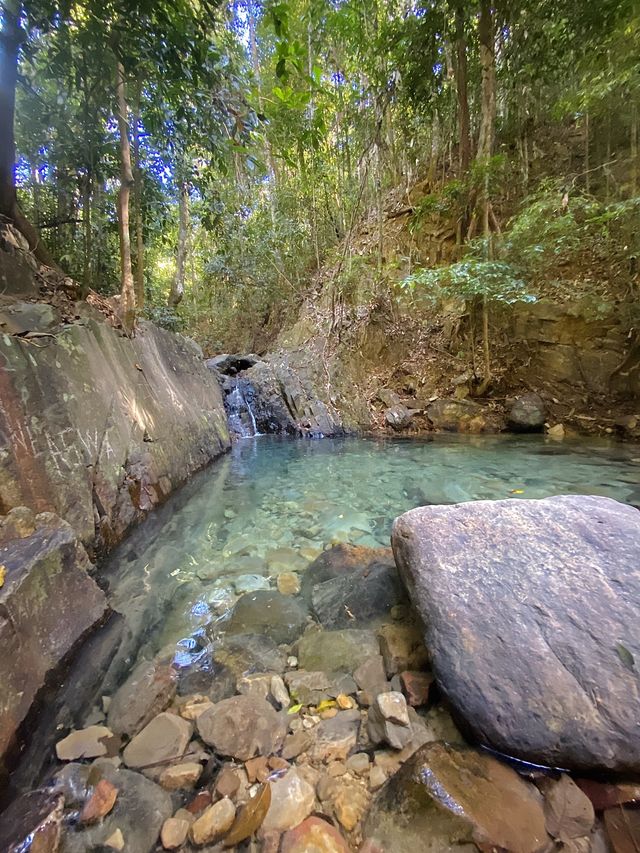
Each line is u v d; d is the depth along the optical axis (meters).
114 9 2.39
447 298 6.50
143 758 1.05
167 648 1.51
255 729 1.12
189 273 10.76
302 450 5.18
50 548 1.50
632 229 4.80
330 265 8.09
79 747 1.08
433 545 1.53
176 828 0.87
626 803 0.90
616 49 4.66
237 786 0.97
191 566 2.19
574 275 5.81
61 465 2.03
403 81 6.00
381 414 6.43
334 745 1.08
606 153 5.89
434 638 1.25
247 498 3.33
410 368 6.88
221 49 3.52
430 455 4.60
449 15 5.40
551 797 0.92
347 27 5.62
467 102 6.29
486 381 6.09
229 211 7.94
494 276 4.85
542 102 6.16
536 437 5.37
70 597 1.52
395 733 1.09
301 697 1.26
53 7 2.39
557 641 1.15
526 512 1.64
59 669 1.32
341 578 1.91
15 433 1.82
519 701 1.05
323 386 6.71
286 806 0.91
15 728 1.05
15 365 1.95
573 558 1.39
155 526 2.72
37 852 0.82
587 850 0.81
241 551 2.37
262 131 5.02
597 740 0.97
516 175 6.46
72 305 3.15
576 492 3.13
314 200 7.97
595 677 1.06
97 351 2.82
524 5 5.08
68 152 3.70
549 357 5.96
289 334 8.28
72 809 0.92
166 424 3.60
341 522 2.79
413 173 7.94
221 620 1.70
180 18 2.46
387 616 1.64
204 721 1.15
